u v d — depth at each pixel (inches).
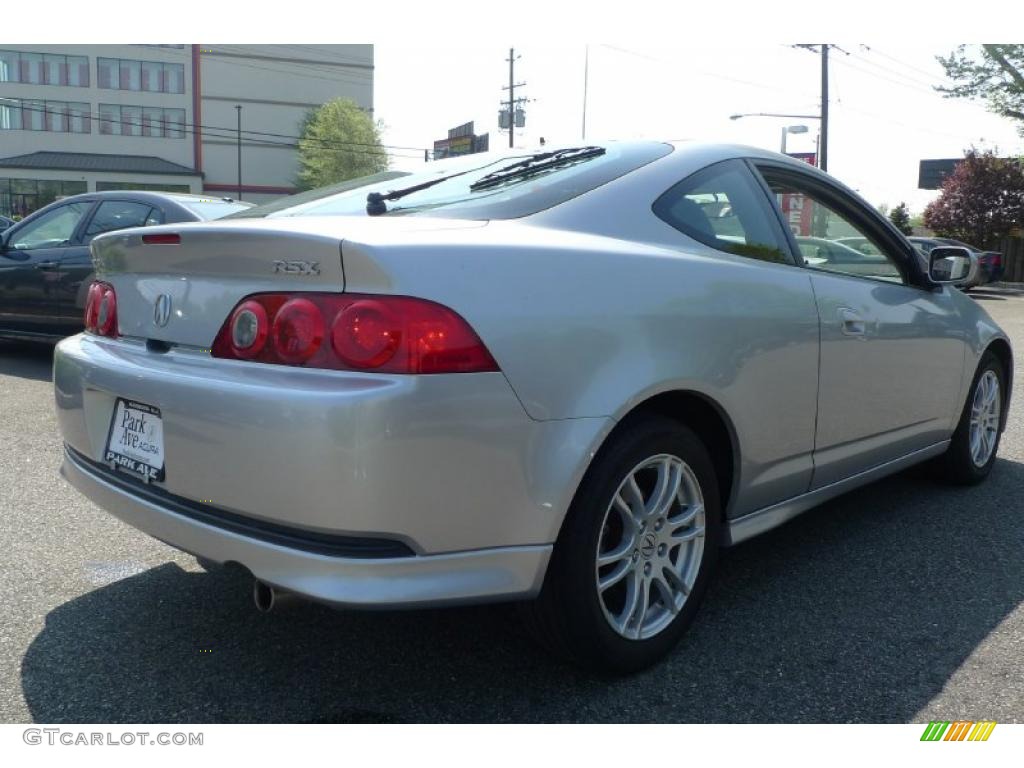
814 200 129.1
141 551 132.7
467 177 115.7
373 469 75.5
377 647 104.6
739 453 106.2
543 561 85.6
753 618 113.1
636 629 97.0
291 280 82.1
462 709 91.7
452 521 79.9
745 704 93.0
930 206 1118.4
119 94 2564.0
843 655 103.6
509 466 82.0
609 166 109.0
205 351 87.6
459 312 79.6
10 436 198.8
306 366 79.4
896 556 135.0
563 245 90.9
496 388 80.7
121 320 100.7
